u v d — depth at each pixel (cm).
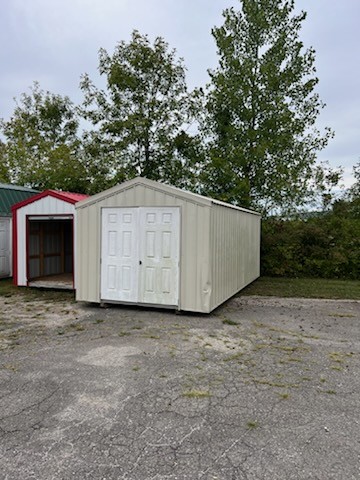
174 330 575
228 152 1353
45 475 233
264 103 1306
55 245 1185
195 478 231
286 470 239
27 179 1912
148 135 1585
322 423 299
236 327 598
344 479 230
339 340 534
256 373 404
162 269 683
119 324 610
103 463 245
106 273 729
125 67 1591
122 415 309
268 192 1349
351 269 1206
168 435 279
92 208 739
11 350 477
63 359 442
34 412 314
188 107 1602
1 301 816
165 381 379
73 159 1886
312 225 1308
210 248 656
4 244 1122
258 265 1189
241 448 263
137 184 698
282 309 749
